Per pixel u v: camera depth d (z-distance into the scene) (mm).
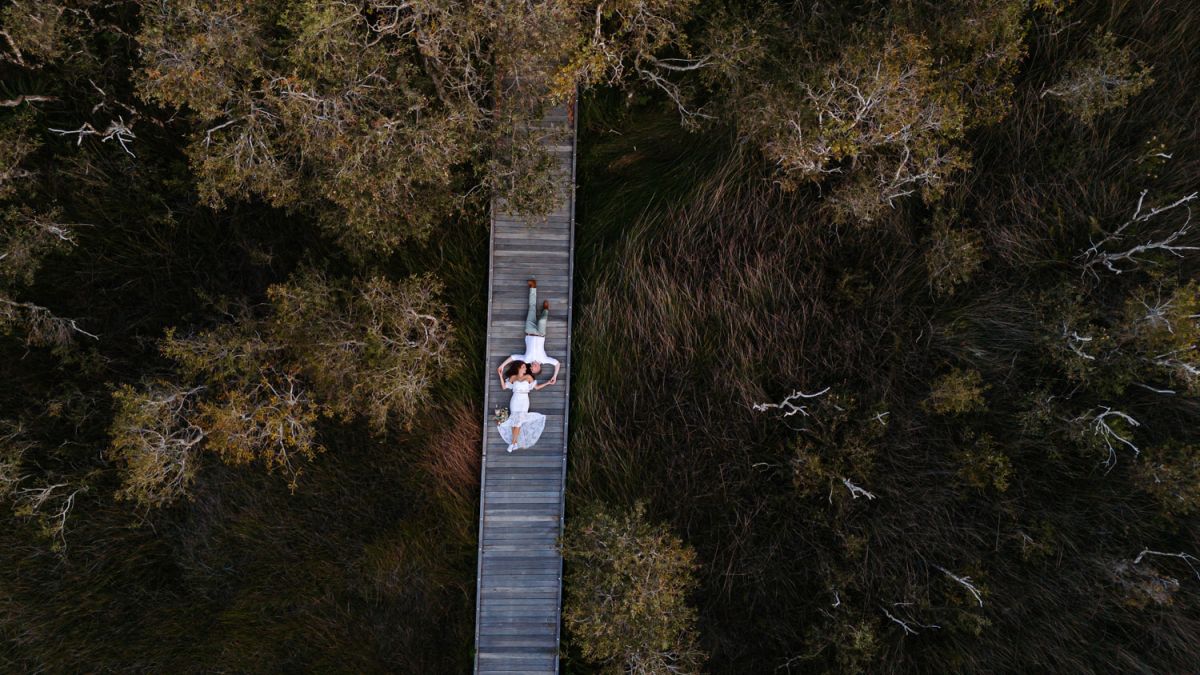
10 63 13172
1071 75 12656
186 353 11969
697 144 13922
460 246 14141
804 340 13477
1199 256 12586
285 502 14273
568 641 13875
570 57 12328
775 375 13547
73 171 13234
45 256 13445
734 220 13523
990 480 13000
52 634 14023
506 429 13703
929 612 13203
